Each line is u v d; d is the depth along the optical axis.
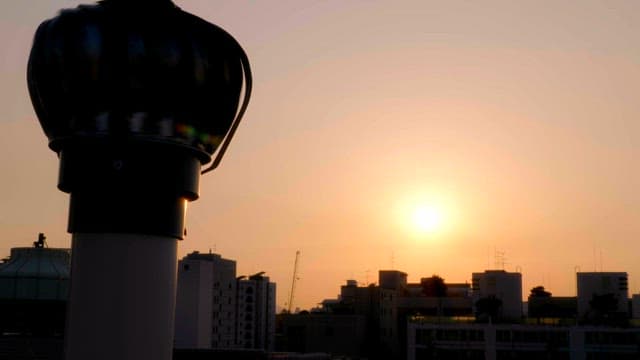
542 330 151.12
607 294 157.00
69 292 21.38
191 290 181.38
